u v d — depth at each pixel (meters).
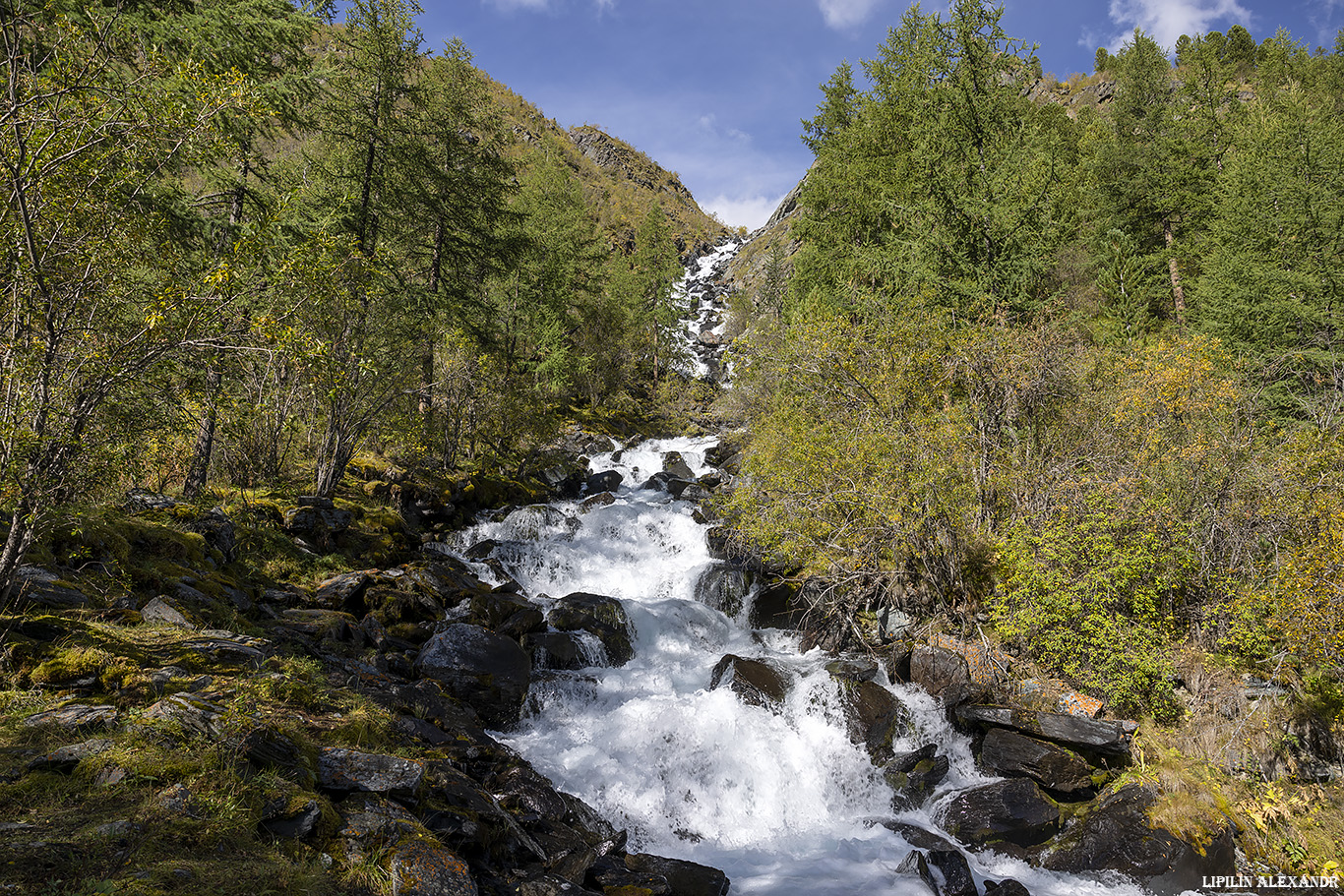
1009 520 11.41
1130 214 29.59
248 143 12.04
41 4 6.70
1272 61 50.41
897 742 9.38
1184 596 10.08
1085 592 9.70
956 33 18.00
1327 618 8.33
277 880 3.66
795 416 14.02
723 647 12.79
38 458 5.34
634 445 32.75
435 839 4.59
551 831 6.52
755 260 76.44
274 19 11.18
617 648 11.78
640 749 8.71
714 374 48.31
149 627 6.90
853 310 17.59
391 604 10.63
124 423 6.25
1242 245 23.70
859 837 7.96
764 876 7.04
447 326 20.62
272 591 9.98
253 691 6.09
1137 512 9.88
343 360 13.43
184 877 3.42
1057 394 12.44
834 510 12.26
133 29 8.62
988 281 16.98
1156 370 12.30
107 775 4.12
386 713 6.98
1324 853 7.57
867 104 25.38
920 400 12.96
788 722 9.55
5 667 5.40
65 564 7.48
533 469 23.88
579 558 16.34
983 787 8.43
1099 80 64.25
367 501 16.02
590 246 43.34
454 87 22.50
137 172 6.25
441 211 22.20
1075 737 8.85
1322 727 8.53
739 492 13.55
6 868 3.15
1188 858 7.39
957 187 18.36
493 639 9.77
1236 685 9.02
